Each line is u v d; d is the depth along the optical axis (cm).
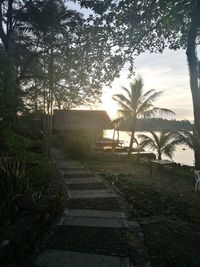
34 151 1856
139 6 1034
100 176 1198
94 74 1272
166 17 1088
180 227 588
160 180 1188
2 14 1964
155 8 1055
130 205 727
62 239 488
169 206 756
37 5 1898
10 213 489
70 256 426
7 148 1260
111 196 800
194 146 1231
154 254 452
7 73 1209
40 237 488
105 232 525
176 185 1081
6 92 1193
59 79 2019
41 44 2022
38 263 403
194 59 1135
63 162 1744
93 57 1175
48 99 2091
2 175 543
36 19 1856
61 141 3206
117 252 444
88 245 466
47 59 2095
